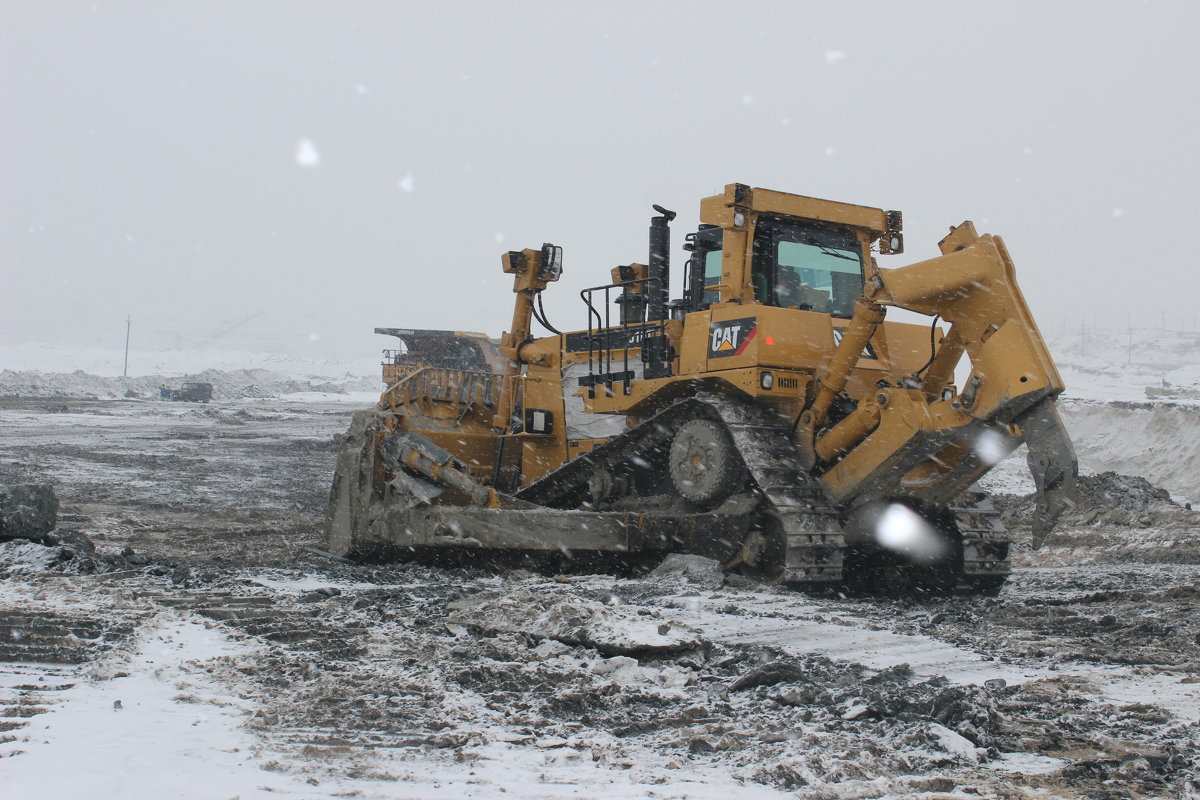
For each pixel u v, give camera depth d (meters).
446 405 13.70
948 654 6.88
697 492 10.34
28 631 7.01
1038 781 4.35
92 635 6.97
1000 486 22.92
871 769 4.41
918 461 9.36
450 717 5.22
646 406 11.30
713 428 10.27
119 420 48.97
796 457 9.95
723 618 7.99
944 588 10.27
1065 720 5.25
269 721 5.03
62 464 26.94
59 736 4.60
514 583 9.83
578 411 12.74
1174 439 23.89
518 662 6.42
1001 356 8.65
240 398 85.44
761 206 10.52
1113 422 27.38
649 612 7.60
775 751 4.64
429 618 7.78
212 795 3.88
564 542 10.45
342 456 12.53
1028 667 6.52
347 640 7.05
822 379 9.94
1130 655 6.83
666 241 11.95
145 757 4.32
